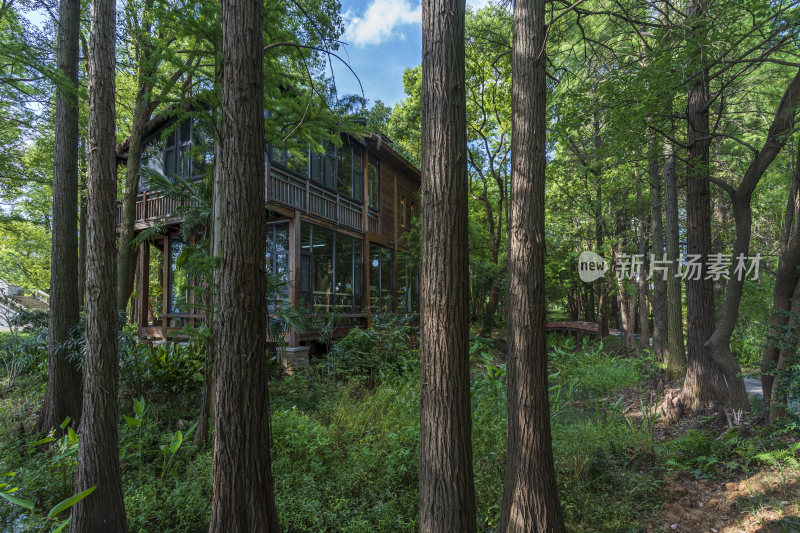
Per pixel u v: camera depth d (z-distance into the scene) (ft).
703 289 21.34
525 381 9.66
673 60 16.92
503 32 41.91
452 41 9.26
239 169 9.30
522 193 9.91
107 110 11.96
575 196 49.03
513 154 10.26
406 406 21.15
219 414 9.30
